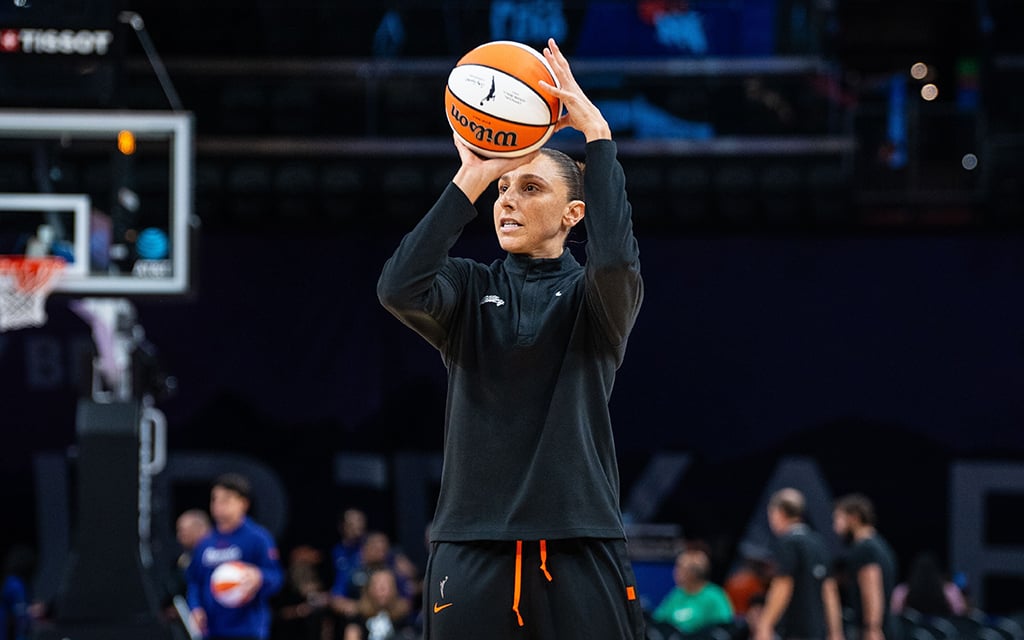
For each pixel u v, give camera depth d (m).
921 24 42.34
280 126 34.25
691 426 31.11
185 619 17.17
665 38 34.06
